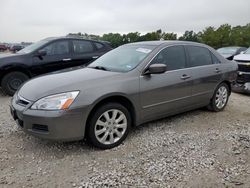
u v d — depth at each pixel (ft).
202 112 19.56
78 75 14.19
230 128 16.39
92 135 12.92
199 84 17.49
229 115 19.03
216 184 10.48
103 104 13.21
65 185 10.37
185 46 17.43
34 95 12.60
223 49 51.55
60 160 12.26
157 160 12.23
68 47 27.04
